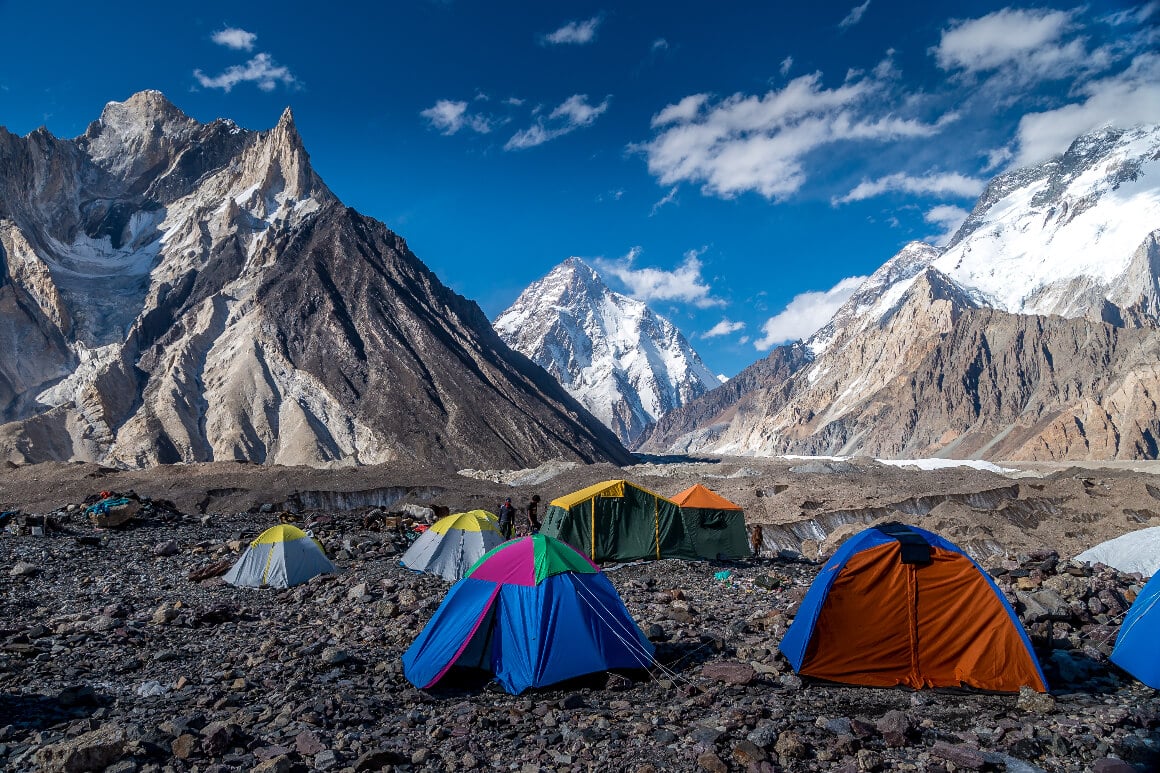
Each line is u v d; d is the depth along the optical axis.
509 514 26.08
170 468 67.44
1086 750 9.34
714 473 100.50
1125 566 21.69
